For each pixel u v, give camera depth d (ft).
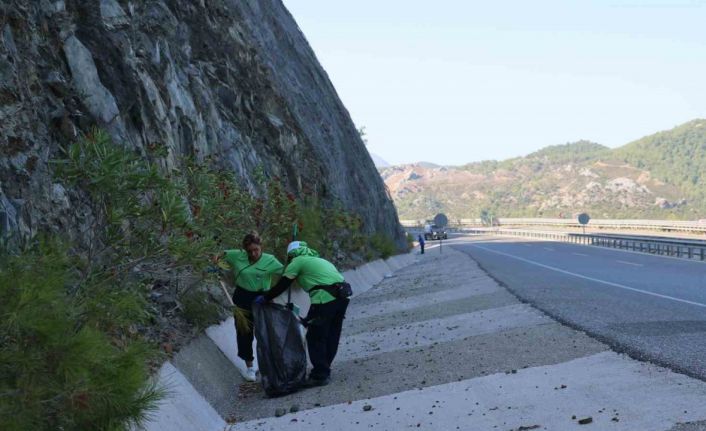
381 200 123.75
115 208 17.57
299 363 26.02
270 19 93.45
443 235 273.95
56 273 13.32
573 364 24.08
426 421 19.94
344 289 27.27
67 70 29.01
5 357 11.37
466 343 31.17
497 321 36.83
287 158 66.69
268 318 26.11
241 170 49.52
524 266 84.07
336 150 96.07
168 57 41.65
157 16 43.34
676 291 47.98
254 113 63.26
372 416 21.21
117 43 33.96
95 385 12.60
